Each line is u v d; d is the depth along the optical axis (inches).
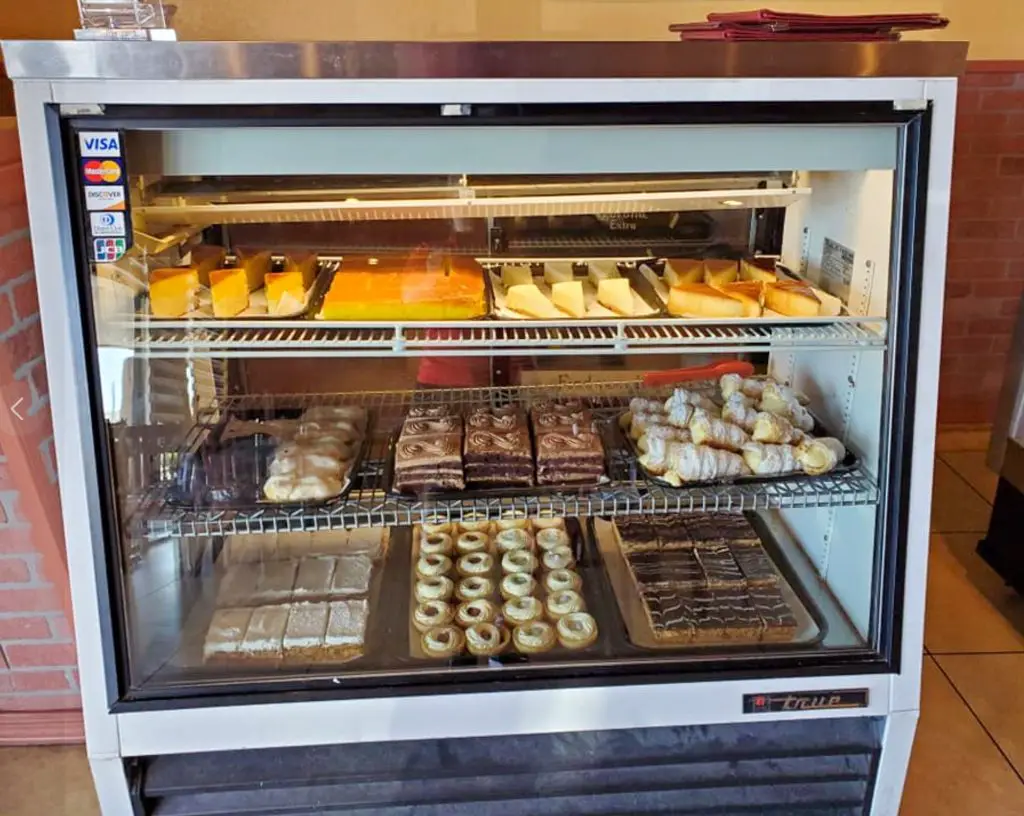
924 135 48.4
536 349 57.4
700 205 62.0
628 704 55.1
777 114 47.8
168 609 57.7
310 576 64.9
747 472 58.4
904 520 53.6
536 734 55.7
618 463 61.9
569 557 66.7
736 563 65.8
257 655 56.6
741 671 55.1
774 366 73.5
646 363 70.7
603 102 46.9
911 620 55.0
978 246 117.8
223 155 47.3
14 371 59.6
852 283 58.7
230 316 54.9
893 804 59.4
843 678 55.5
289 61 44.9
